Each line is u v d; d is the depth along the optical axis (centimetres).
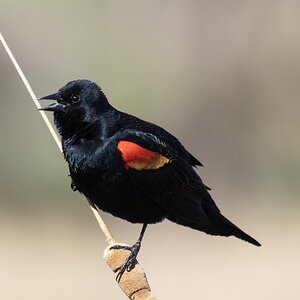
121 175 713
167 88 2562
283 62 2575
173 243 1964
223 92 2598
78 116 713
